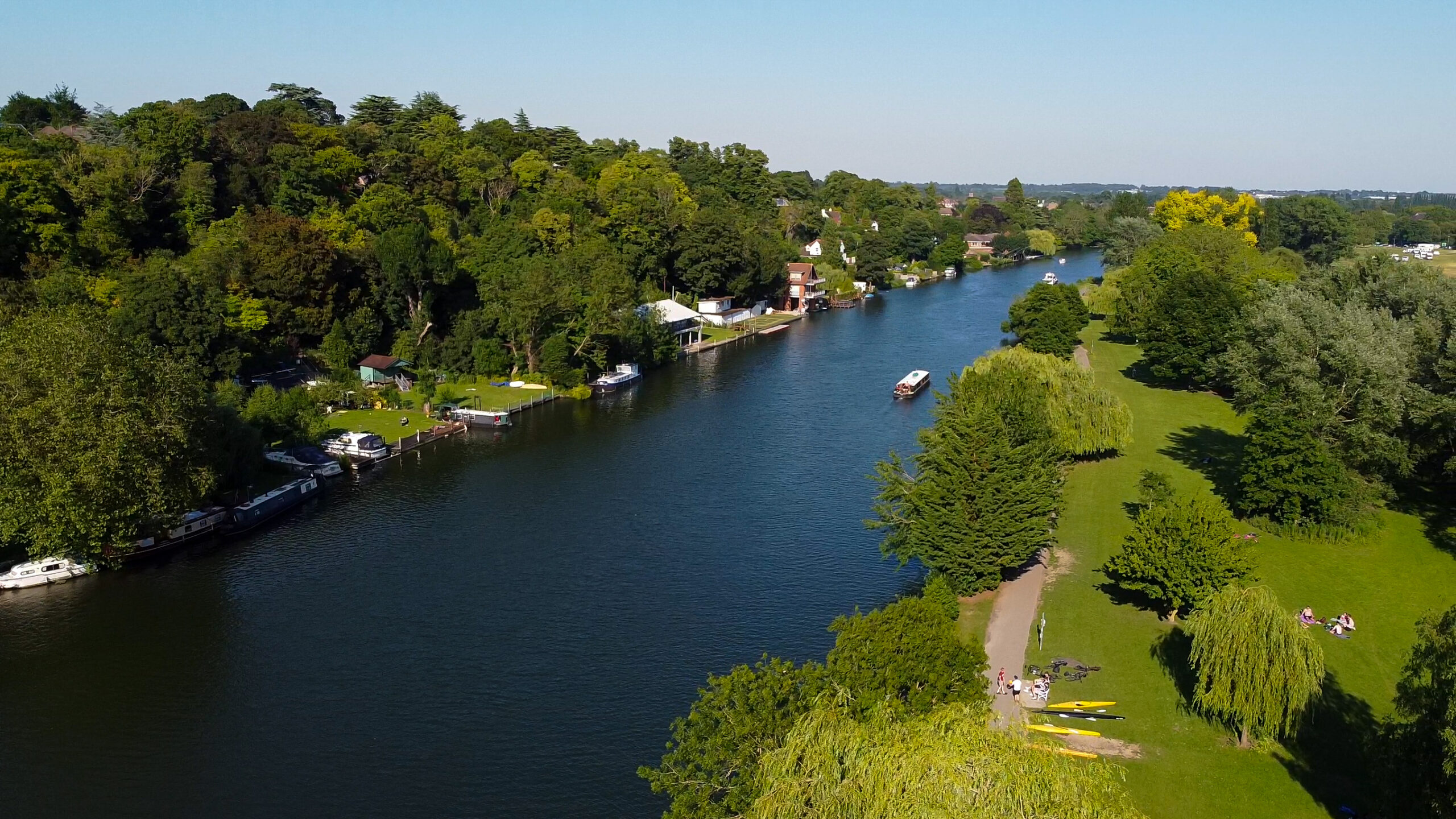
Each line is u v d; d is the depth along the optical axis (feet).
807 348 494.18
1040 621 177.99
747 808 103.35
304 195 432.66
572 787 140.15
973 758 88.33
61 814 134.31
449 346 393.29
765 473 281.33
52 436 196.34
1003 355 284.41
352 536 233.35
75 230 345.51
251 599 199.41
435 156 554.46
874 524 196.24
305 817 134.00
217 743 150.71
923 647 121.08
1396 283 284.82
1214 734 140.67
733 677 119.34
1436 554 209.67
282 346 343.46
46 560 205.26
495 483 273.54
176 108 489.26
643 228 543.39
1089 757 133.69
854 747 95.35
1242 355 284.41
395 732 153.69
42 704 160.86
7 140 363.97
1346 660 162.91
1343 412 244.83
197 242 382.22
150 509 207.51
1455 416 219.20
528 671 171.42
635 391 397.19
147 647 179.63
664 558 219.41
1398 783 107.04
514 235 468.75
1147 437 308.60
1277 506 224.53
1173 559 171.73
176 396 218.18
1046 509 189.47
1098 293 562.25
